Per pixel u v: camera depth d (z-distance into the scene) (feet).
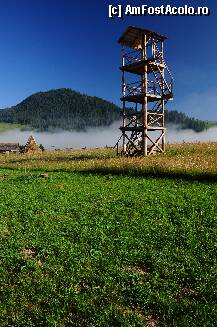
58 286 41.65
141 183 96.94
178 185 91.56
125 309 36.78
